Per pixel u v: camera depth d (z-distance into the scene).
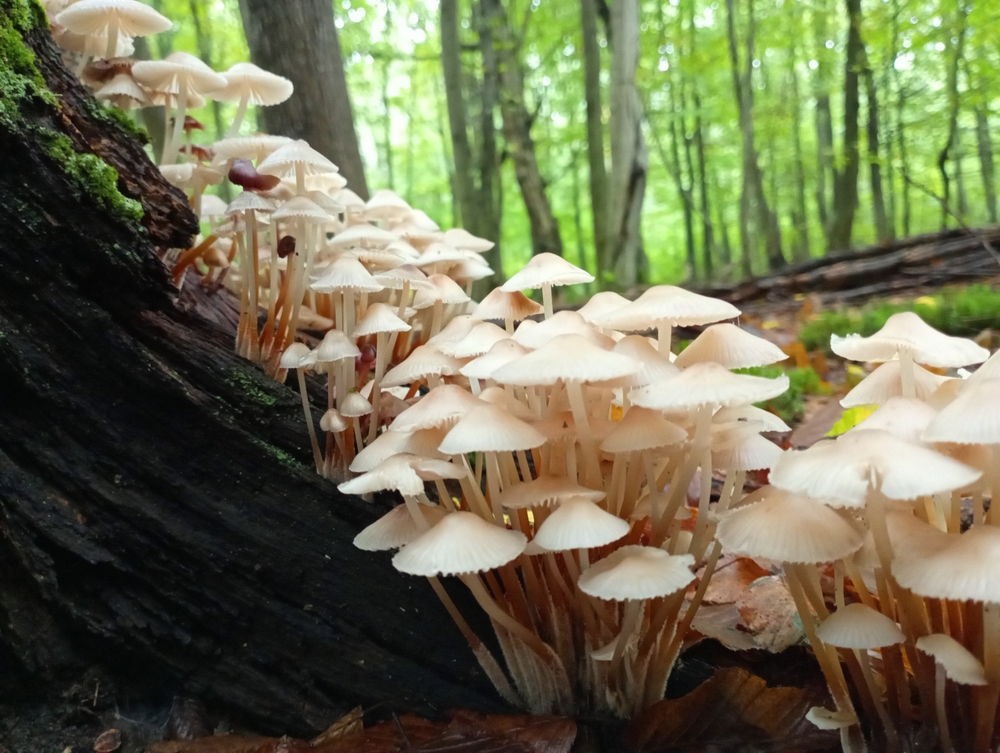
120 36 0.39
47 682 0.24
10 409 0.24
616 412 0.37
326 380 0.32
